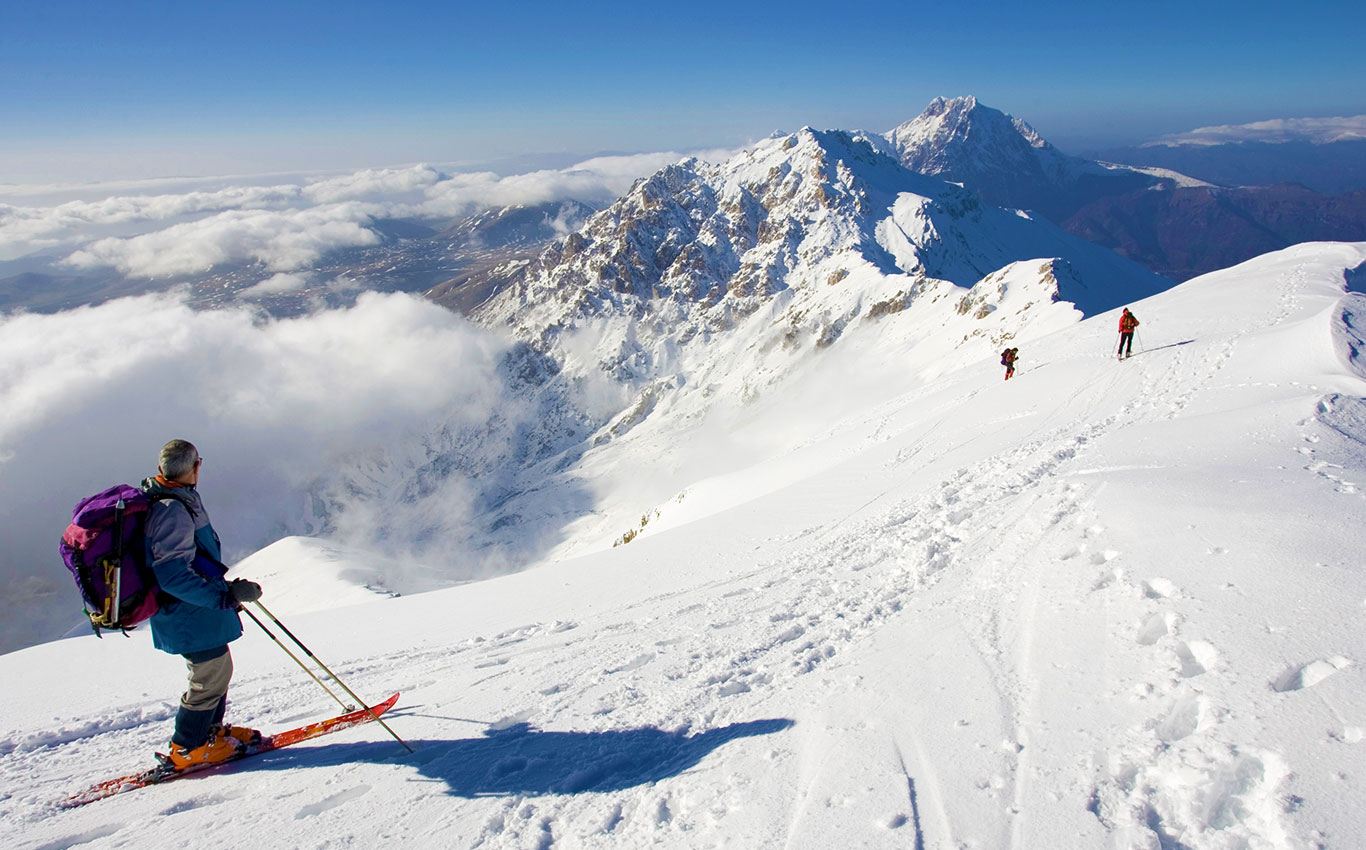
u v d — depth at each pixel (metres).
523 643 8.44
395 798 4.34
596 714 5.48
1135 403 18.12
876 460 20.89
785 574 10.03
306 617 12.08
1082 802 3.18
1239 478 7.21
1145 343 25.97
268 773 4.89
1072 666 4.44
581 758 4.69
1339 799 2.80
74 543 4.36
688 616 8.62
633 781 4.25
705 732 4.83
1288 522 5.50
